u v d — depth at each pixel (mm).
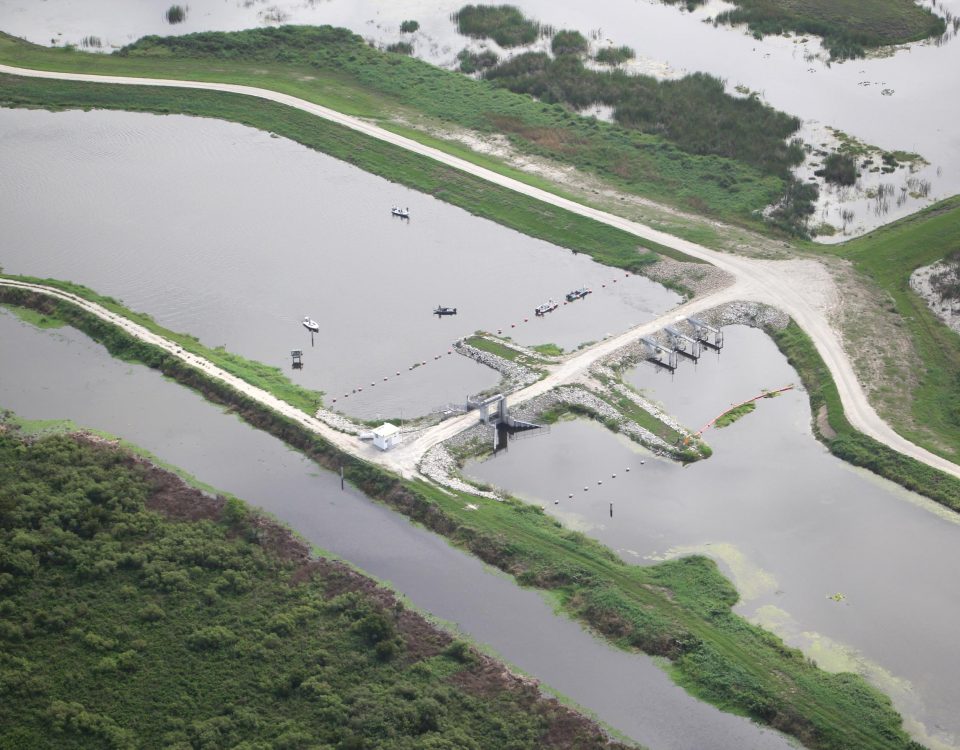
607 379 173125
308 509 149500
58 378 176250
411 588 137000
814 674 124438
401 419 164750
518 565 139375
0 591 133000
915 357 178375
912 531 145625
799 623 132000
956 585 137125
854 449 158875
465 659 126062
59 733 117500
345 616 131500
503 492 151375
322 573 138375
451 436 160125
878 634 130250
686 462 157875
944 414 166000
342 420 164125
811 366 177000
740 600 135125
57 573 136375
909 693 122875
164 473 154375
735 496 151750
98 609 132000
